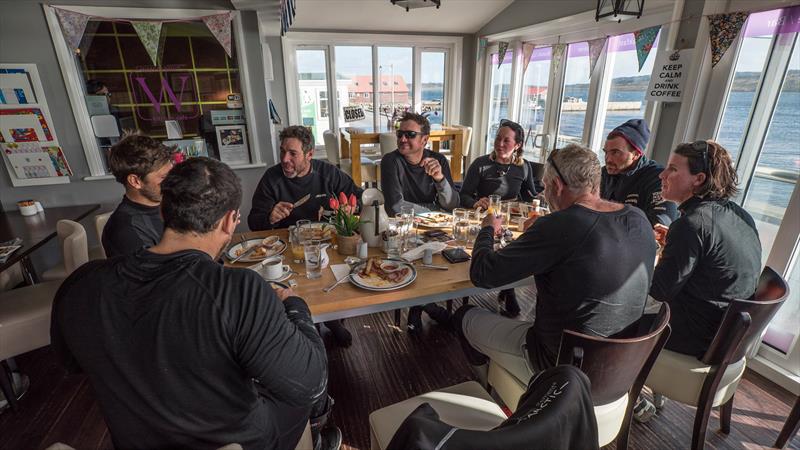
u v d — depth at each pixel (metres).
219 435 0.76
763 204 2.08
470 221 1.96
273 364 0.72
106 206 3.10
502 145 2.43
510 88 4.57
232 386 0.74
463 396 1.21
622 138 1.99
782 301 1.21
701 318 1.37
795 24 1.82
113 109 2.96
